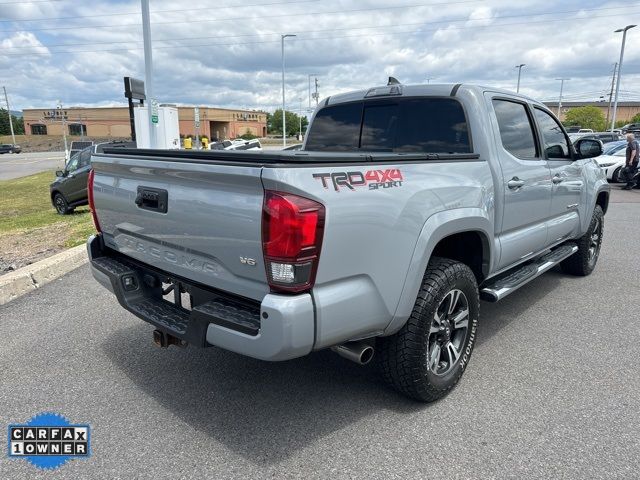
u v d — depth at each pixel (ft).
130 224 10.43
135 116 45.27
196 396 10.75
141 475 8.27
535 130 14.26
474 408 10.23
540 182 13.98
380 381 11.39
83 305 16.48
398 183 8.91
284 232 7.30
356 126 14.30
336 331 8.09
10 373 11.75
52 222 36.40
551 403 10.40
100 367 12.07
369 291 8.48
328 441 9.14
